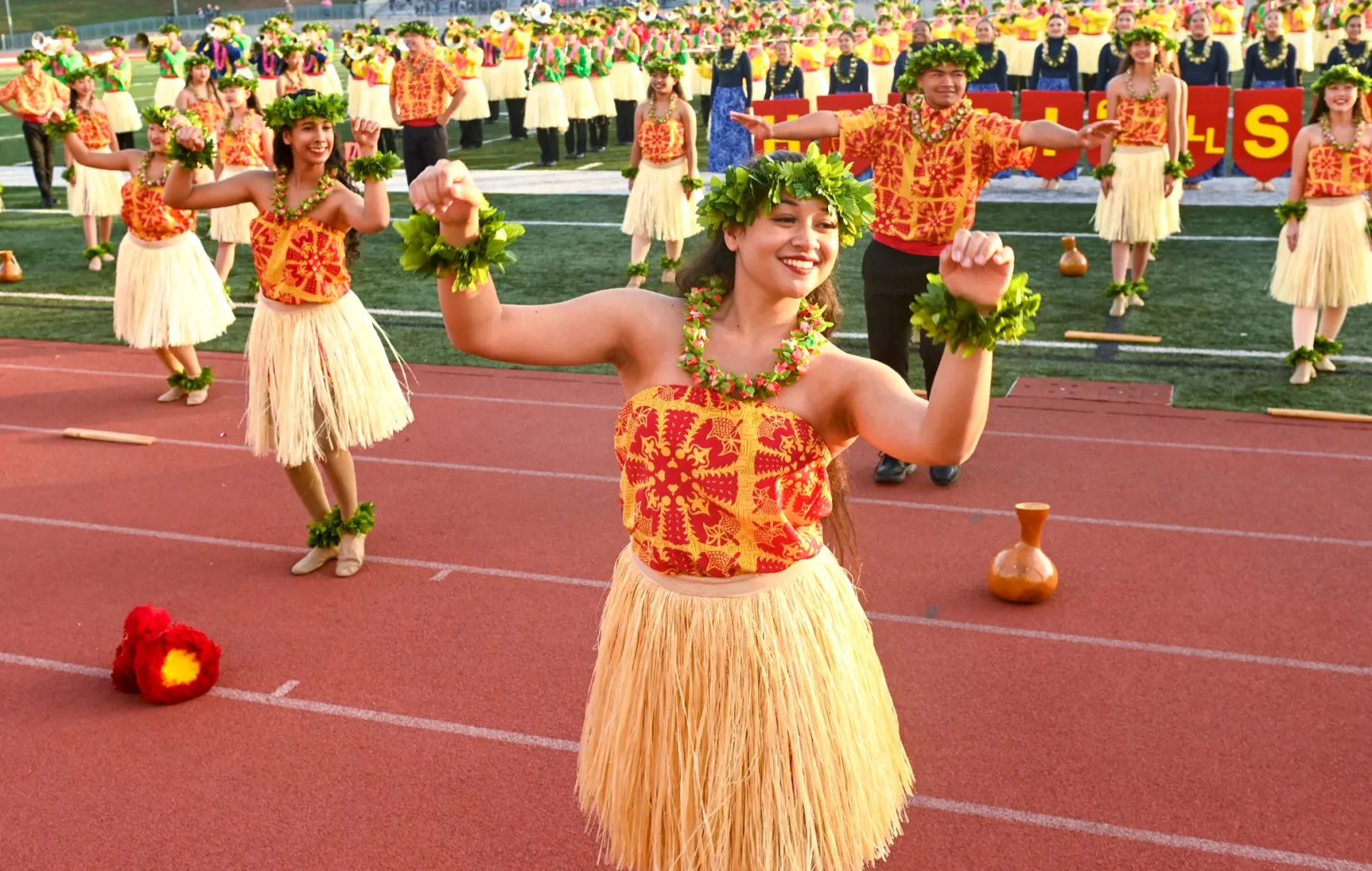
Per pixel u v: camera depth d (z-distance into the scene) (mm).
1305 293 7898
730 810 2711
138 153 7949
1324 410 7590
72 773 4227
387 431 5719
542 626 5195
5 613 5438
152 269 8117
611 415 7988
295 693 4707
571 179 17719
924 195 6195
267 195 5465
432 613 5328
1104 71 17078
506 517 6375
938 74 6062
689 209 11266
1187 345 9023
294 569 5746
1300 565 5574
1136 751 4184
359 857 3738
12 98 15914
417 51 14359
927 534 6016
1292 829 3764
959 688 4609
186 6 70750
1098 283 10898
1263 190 14555
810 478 2680
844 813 2764
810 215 2570
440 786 4094
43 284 12141
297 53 17469
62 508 6633
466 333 2623
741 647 2691
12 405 8492
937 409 2332
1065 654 4848
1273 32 17453
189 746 4371
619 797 2842
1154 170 9453
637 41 22266
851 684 2789
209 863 3730
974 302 2223
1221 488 6488
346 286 5602
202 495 6797
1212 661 4773
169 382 8461
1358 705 4441
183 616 5359
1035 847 3705
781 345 2619
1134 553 5750
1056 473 6758
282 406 5465
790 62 17797
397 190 17469
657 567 2746
